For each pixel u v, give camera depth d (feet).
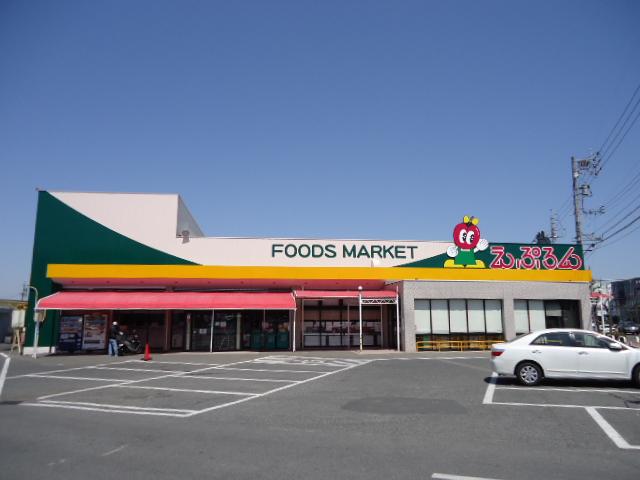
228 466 21.21
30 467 21.17
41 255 92.07
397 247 99.96
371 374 54.08
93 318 90.02
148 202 96.22
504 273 93.66
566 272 95.09
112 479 19.62
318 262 97.71
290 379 50.52
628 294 236.84
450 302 90.43
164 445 24.68
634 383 42.09
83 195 95.14
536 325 92.53
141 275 90.07
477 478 19.58
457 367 60.64
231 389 43.93
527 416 31.40
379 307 99.19
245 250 96.48
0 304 161.99
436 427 28.50
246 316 93.15
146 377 53.01
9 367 64.23
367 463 21.57
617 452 23.29
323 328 96.07
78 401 38.04
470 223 100.22
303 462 21.76
